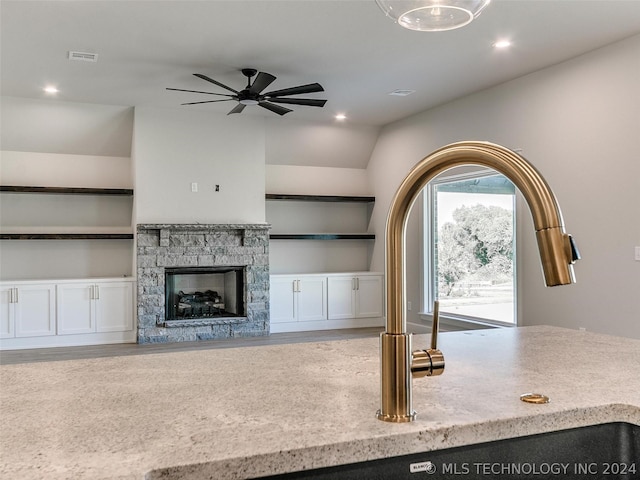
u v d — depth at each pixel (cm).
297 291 778
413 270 744
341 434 89
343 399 111
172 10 416
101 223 750
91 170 745
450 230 696
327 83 602
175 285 732
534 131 563
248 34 463
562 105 532
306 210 857
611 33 461
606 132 489
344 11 419
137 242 684
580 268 511
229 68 551
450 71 562
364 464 88
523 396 109
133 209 728
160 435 90
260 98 540
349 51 505
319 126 799
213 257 720
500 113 605
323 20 436
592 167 501
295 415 100
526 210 568
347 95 651
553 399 109
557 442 102
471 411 100
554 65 540
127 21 435
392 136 803
